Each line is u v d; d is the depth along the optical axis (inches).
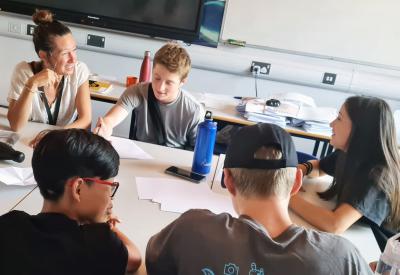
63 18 139.3
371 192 56.0
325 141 106.6
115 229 44.6
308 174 73.2
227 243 32.5
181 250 33.9
